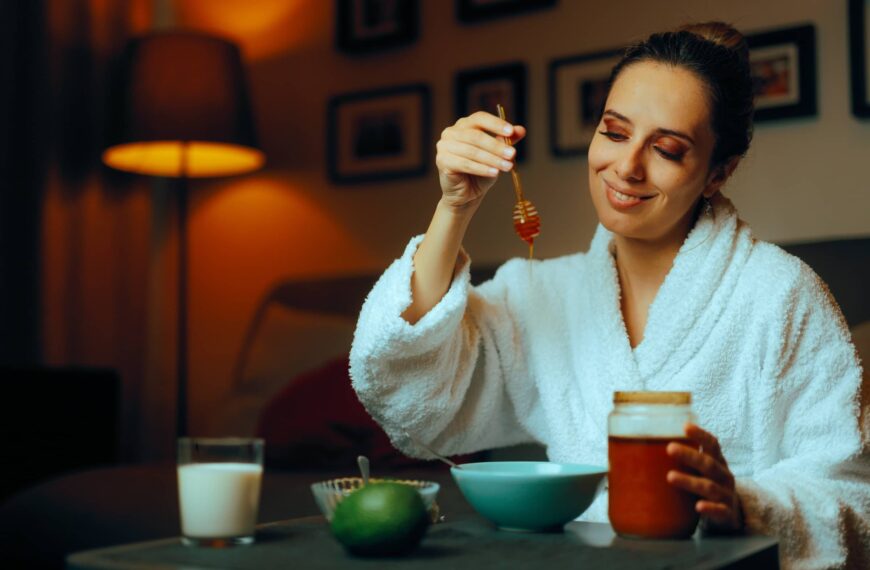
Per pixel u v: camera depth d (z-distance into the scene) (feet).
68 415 9.57
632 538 2.97
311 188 10.95
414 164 10.27
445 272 3.87
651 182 3.92
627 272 4.48
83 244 11.70
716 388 4.21
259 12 11.50
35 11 11.63
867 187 7.88
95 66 11.83
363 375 4.02
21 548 6.25
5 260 11.51
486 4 9.89
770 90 8.30
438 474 6.60
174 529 5.60
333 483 3.29
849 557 3.63
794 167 8.20
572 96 9.28
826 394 4.11
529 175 9.48
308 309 9.77
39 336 11.36
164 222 11.72
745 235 4.28
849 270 6.95
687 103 3.89
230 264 11.40
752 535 3.06
